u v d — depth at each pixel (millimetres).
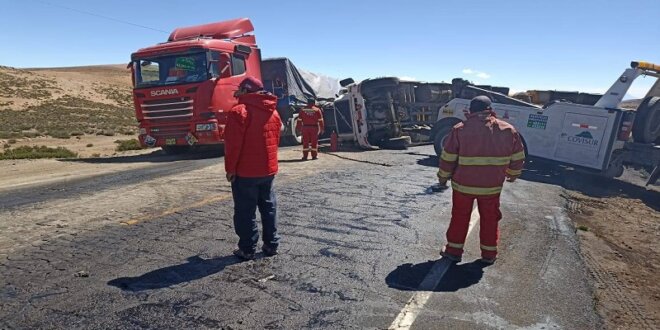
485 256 4367
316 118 11414
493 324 3205
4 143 20531
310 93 17109
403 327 3105
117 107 59219
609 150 9148
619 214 7141
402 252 4605
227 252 4500
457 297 3613
